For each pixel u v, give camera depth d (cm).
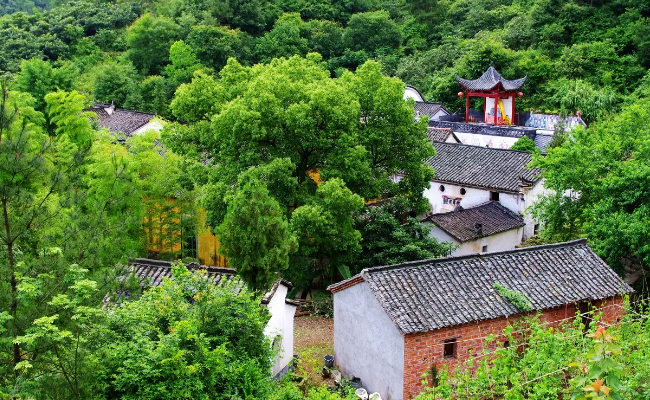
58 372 1015
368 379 1688
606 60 5106
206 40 5347
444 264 1706
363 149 2253
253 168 2133
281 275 2259
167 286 1358
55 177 1192
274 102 2206
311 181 2381
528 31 5578
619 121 2381
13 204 1112
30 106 2695
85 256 1173
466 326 1583
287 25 5688
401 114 2427
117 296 1326
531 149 3694
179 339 1203
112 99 4934
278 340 1659
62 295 1010
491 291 1650
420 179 2520
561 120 4225
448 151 3322
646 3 5428
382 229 2389
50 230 1173
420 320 1534
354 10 6644
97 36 6038
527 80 5144
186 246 2681
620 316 1742
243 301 1372
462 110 5238
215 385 1255
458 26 6322
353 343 1741
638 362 1119
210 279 1636
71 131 2511
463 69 5253
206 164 2606
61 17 6134
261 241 1459
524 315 1636
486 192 3036
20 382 979
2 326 1006
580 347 1295
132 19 6388
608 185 1992
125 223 1316
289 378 1525
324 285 2495
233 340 1349
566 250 1827
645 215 1900
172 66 5250
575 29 5491
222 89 2500
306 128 2214
